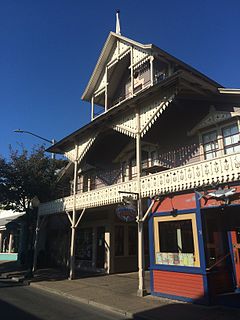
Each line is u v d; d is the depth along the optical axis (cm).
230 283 932
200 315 760
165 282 1005
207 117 1208
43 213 1895
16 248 2495
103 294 1071
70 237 2045
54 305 927
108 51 1833
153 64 1525
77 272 1742
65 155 1761
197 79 1052
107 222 1706
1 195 1867
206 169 919
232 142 1120
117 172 1723
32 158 1969
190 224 967
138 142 1188
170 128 1370
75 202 1580
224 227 989
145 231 1808
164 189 1048
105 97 1795
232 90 1091
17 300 995
